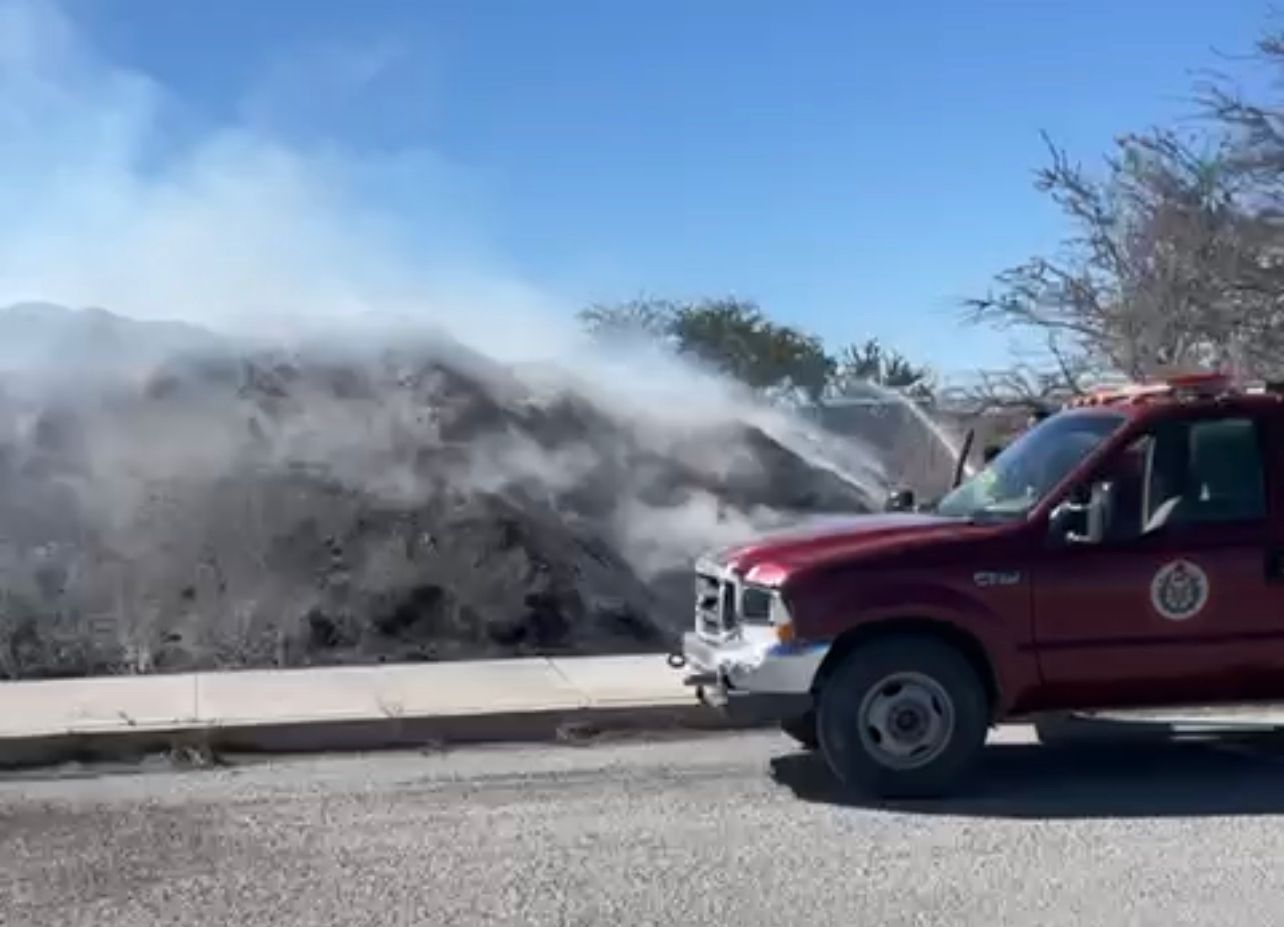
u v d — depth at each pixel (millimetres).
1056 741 11203
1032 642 9305
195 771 10609
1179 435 9625
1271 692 9492
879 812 9117
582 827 8828
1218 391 9828
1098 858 8062
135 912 7355
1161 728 11586
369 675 13109
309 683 12719
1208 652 9398
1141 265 20828
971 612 9242
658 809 9242
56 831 8891
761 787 9828
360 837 8680
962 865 7957
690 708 11750
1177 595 9406
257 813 9281
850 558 9320
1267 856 8070
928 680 9289
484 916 7223
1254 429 9648
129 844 8578
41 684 12742
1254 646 9422
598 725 11641
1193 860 8008
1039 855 8133
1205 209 20531
